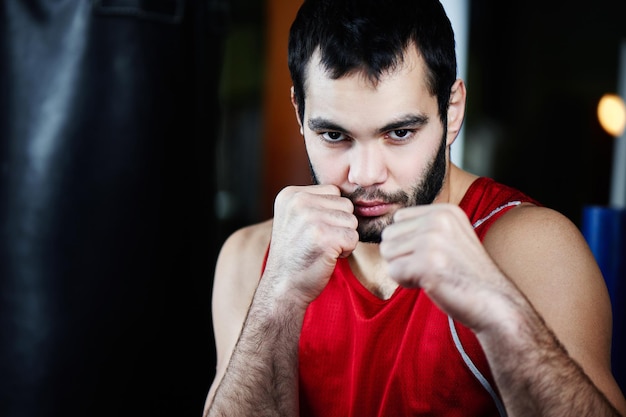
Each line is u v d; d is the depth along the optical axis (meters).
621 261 1.52
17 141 1.63
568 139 3.46
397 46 1.06
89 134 1.63
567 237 1.16
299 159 3.39
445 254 0.96
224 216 3.93
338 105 1.08
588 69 3.43
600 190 2.21
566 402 0.96
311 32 1.11
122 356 1.68
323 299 1.28
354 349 1.24
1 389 1.67
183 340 1.81
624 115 2.19
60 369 1.65
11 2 1.62
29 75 1.62
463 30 3.38
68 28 1.61
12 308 1.65
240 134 3.89
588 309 1.10
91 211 1.64
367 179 1.10
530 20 3.42
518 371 0.96
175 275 1.76
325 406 1.28
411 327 1.20
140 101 1.66
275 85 3.38
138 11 1.63
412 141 1.10
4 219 1.65
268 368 1.20
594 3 3.40
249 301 1.37
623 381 1.50
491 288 0.97
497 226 1.21
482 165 3.50
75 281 1.64
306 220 1.15
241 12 3.82
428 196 1.14
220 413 1.21
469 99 3.45
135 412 1.72
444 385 1.18
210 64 1.90
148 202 1.69
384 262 1.28
